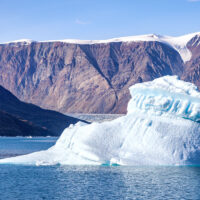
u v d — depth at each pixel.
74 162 51.84
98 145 50.06
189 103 49.16
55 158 53.66
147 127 49.78
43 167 52.00
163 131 49.19
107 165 49.88
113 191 39.97
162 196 38.12
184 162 48.06
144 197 37.94
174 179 43.97
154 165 48.38
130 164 48.50
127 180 44.00
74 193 39.50
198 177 44.72
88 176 46.09
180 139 48.91
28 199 37.66
